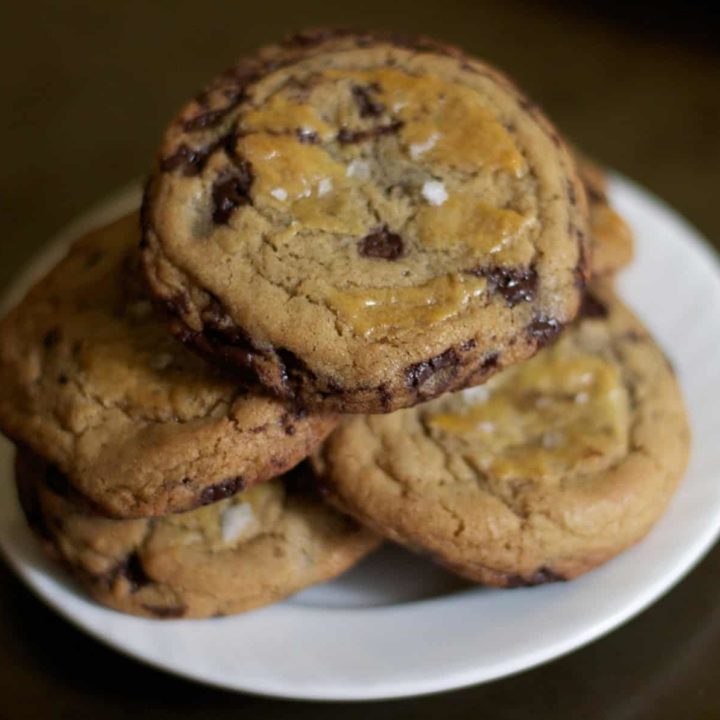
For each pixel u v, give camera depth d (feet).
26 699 1.22
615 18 1.90
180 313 1.08
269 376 1.07
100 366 1.16
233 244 1.09
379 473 1.15
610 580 1.18
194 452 1.11
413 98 1.15
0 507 1.25
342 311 1.06
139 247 1.11
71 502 1.16
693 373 1.33
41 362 1.19
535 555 1.15
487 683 1.22
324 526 1.19
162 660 1.15
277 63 1.19
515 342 1.08
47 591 1.20
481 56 1.86
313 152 1.12
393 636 1.16
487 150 1.12
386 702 1.21
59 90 1.86
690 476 1.24
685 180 1.67
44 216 1.69
